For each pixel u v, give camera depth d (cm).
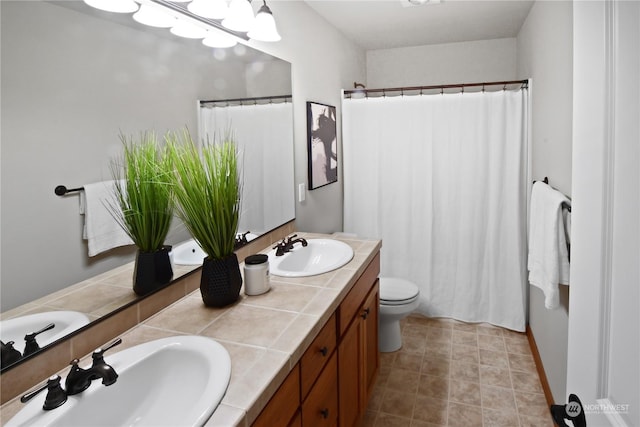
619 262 66
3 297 99
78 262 117
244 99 200
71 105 114
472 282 320
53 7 108
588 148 77
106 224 125
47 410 91
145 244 140
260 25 183
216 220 143
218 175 144
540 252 193
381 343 287
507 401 232
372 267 218
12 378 100
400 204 329
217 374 103
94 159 121
